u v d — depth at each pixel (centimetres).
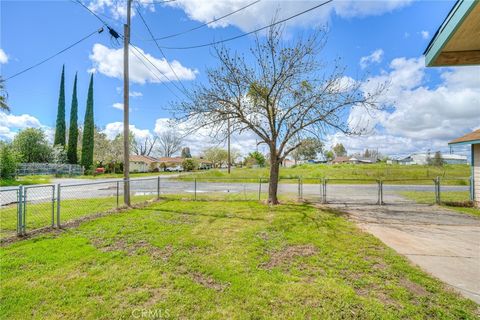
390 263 370
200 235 504
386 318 236
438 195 939
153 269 345
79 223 593
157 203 907
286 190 1540
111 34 822
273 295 278
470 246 455
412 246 454
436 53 392
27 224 589
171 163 5931
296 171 2917
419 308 253
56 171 3016
